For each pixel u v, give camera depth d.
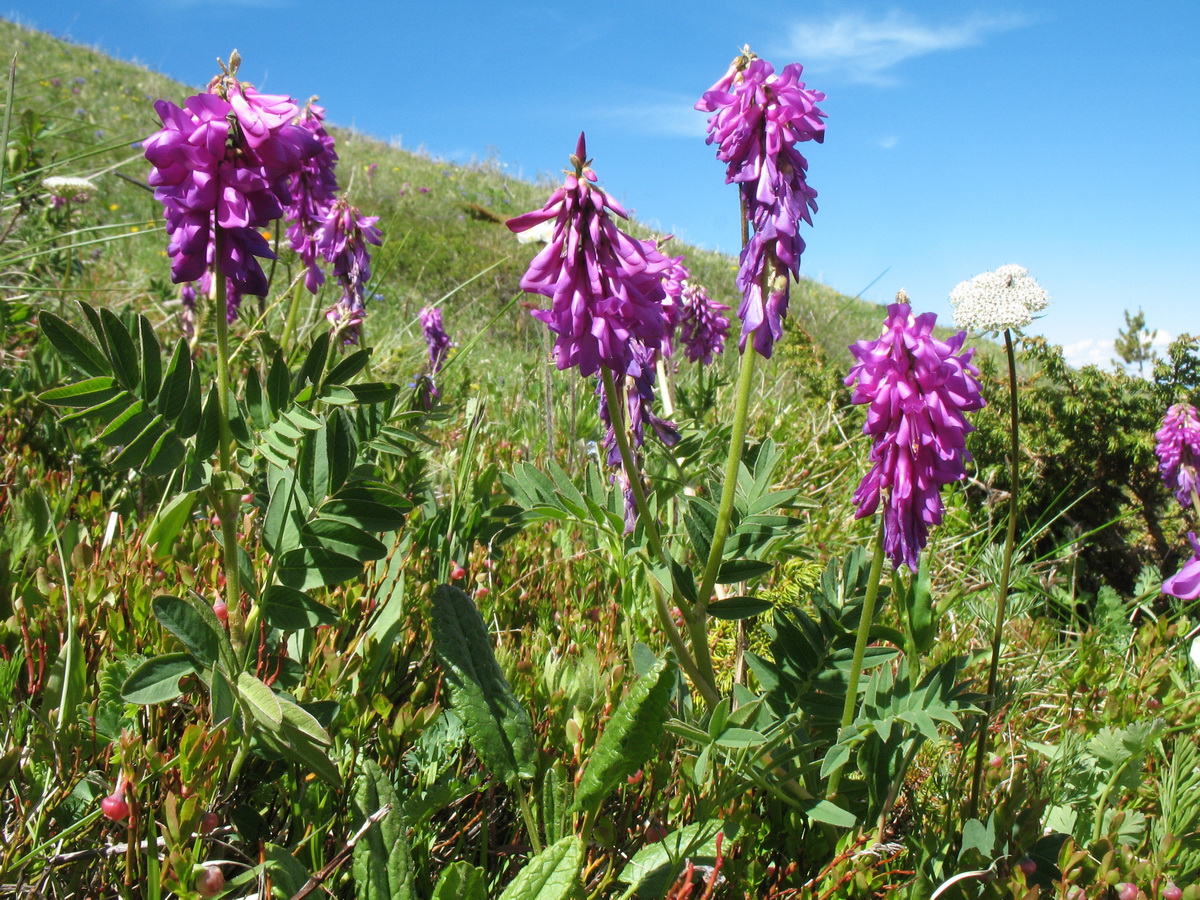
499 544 0.48
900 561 0.28
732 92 0.29
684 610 0.30
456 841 0.30
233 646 0.27
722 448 0.50
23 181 0.67
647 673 0.26
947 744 0.36
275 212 0.26
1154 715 0.39
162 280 0.83
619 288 0.27
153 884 0.24
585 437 0.57
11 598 0.33
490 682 0.29
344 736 0.30
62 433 0.49
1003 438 0.75
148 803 0.27
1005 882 0.28
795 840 0.31
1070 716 0.42
